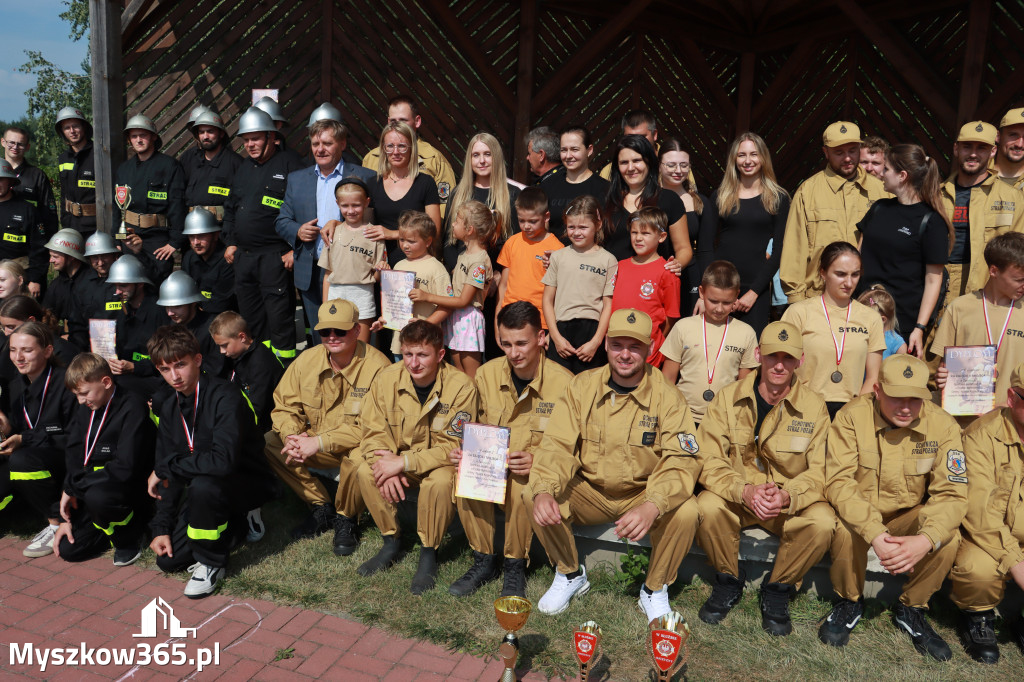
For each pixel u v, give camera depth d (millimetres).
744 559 4375
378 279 6012
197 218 6789
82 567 4816
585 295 5293
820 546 3965
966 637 4016
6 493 5207
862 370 4754
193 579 4461
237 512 4699
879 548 3801
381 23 9469
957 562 3973
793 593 4398
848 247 4637
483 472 4203
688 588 4508
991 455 4059
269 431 5414
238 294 6703
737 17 11445
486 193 5953
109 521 4715
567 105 10930
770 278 5547
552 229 5902
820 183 5609
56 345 5941
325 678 3697
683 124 11844
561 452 4273
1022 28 8102
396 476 4555
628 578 4492
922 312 5164
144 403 5016
